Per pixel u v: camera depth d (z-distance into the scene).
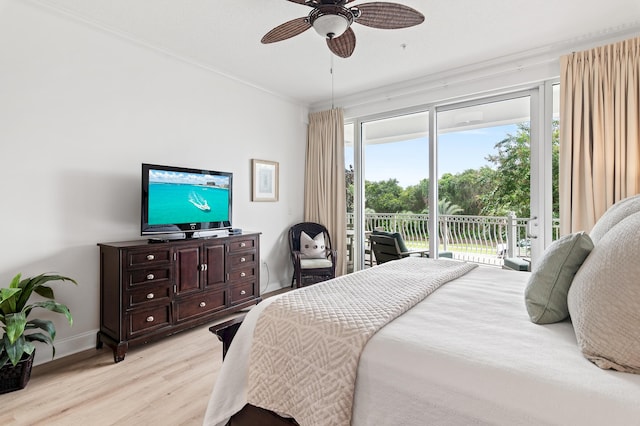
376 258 4.10
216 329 1.57
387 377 1.05
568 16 2.63
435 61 3.48
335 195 4.72
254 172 4.21
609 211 1.62
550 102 3.29
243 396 1.42
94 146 2.78
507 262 3.49
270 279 4.50
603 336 0.93
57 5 2.49
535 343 1.08
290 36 2.31
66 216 2.62
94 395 2.02
